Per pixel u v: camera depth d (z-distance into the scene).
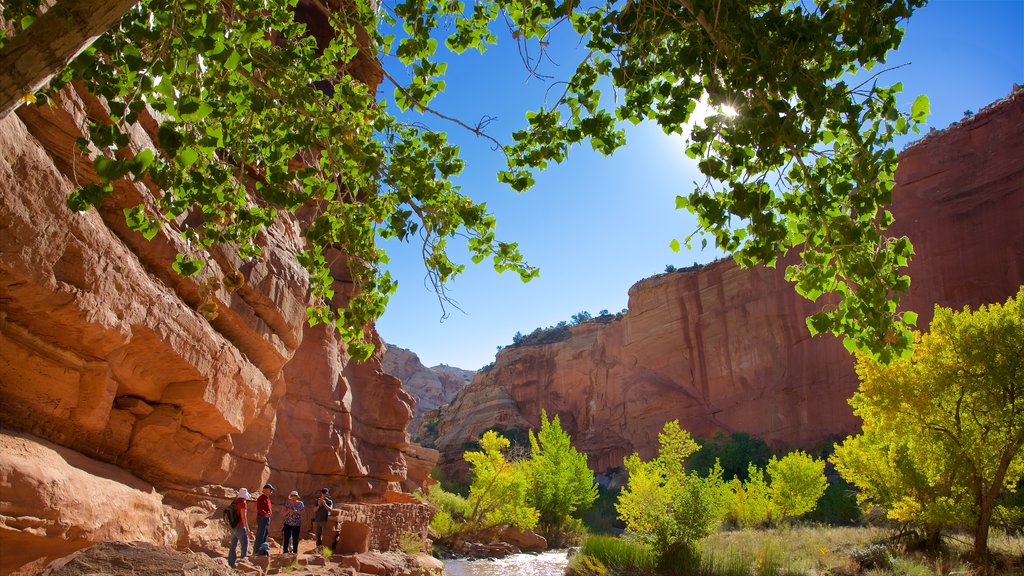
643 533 19.39
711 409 62.66
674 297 71.00
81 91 7.77
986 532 15.08
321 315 6.14
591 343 85.81
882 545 16.86
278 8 5.45
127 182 8.50
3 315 6.87
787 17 3.62
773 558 16.92
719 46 3.42
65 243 7.16
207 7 3.72
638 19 3.71
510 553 27.55
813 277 4.25
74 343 7.77
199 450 10.95
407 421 24.02
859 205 3.69
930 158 51.59
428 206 5.14
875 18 3.42
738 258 4.23
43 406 7.67
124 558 4.66
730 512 31.95
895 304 3.95
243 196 5.41
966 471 15.66
